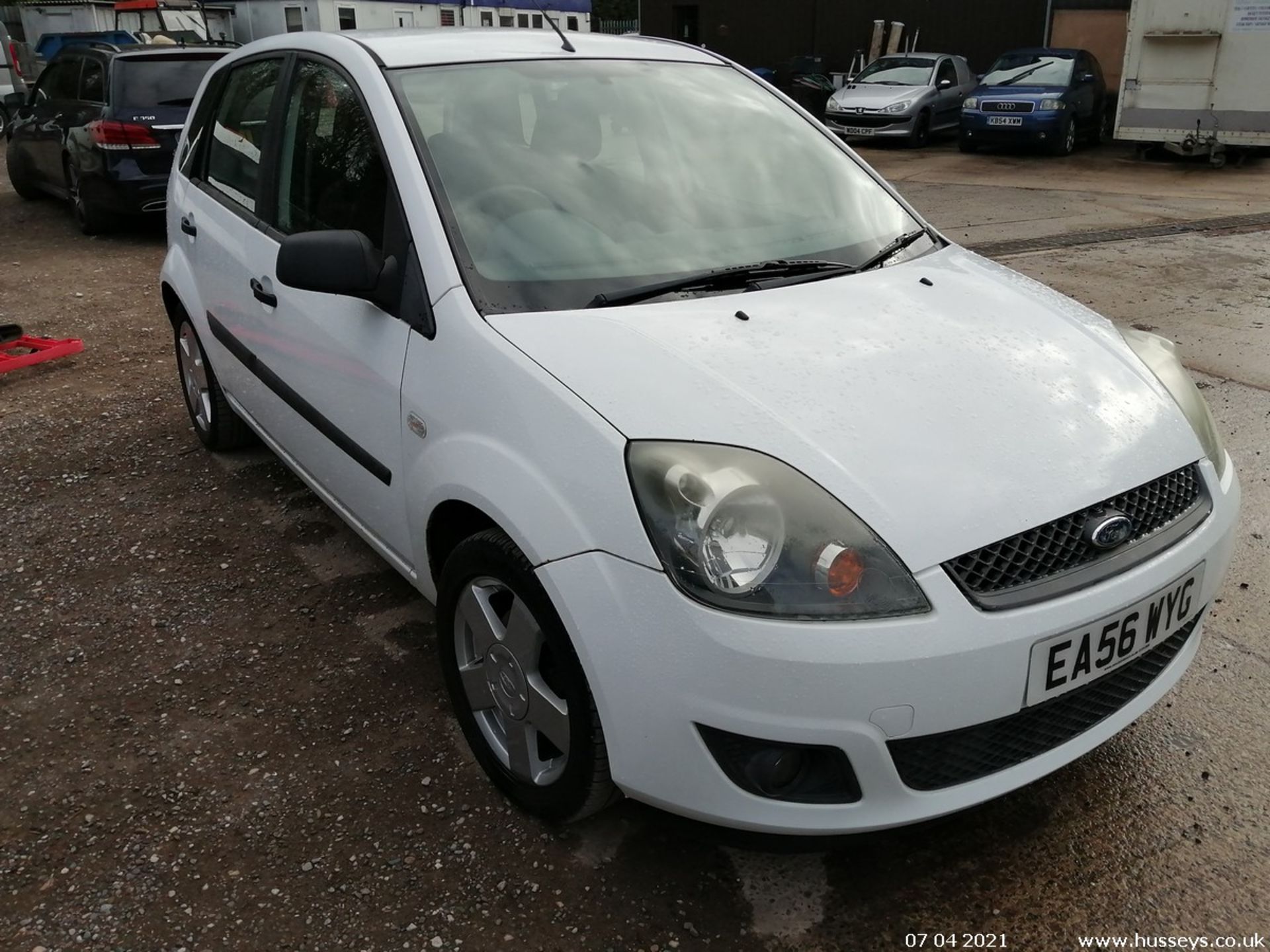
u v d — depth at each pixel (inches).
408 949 80.1
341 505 121.7
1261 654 117.2
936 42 829.2
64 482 163.5
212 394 165.9
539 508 78.8
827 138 129.2
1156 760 100.5
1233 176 517.3
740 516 72.3
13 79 706.2
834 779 74.3
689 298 95.3
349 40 120.3
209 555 140.1
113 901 84.4
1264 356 222.8
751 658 70.2
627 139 113.1
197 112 162.9
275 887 85.8
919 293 101.4
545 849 89.7
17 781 98.0
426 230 96.4
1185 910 83.9
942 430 79.1
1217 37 518.3
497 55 116.8
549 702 84.1
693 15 978.7
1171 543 82.2
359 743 103.1
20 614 126.1
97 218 357.7
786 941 81.2
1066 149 603.8
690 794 76.0
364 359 103.2
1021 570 74.2
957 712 72.2
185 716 107.3
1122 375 92.7
